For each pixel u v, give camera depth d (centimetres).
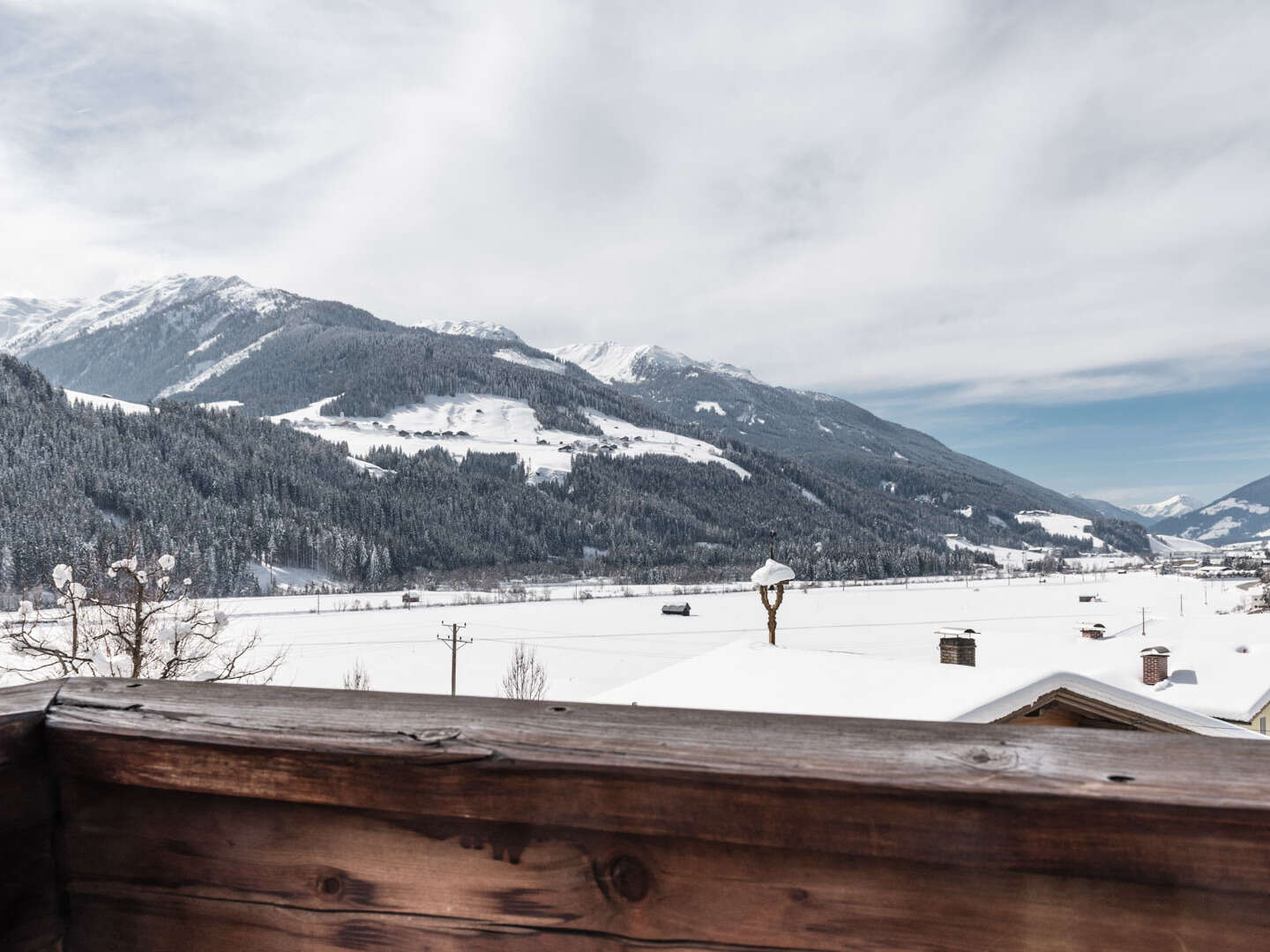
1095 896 57
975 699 593
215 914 77
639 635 6278
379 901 73
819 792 61
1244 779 55
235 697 81
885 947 61
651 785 65
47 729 79
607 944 67
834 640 6053
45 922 79
